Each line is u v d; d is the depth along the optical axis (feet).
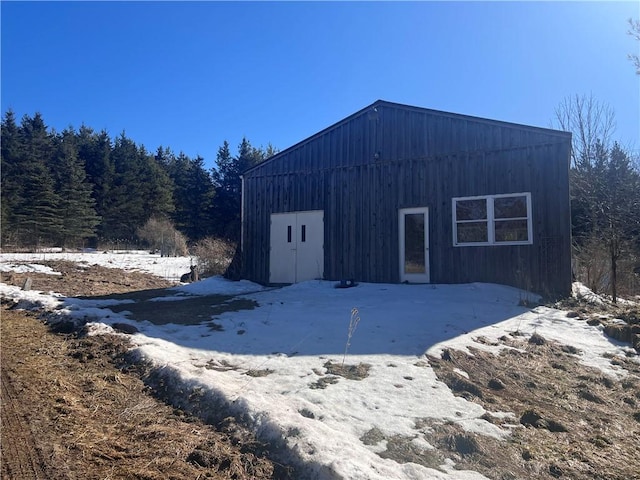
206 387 13.71
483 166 36.47
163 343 18.81
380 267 39.73
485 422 12.91
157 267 66.95
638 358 20.76
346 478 9.24
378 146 40.73
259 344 19.26
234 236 147.54
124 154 154.92
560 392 16.21
